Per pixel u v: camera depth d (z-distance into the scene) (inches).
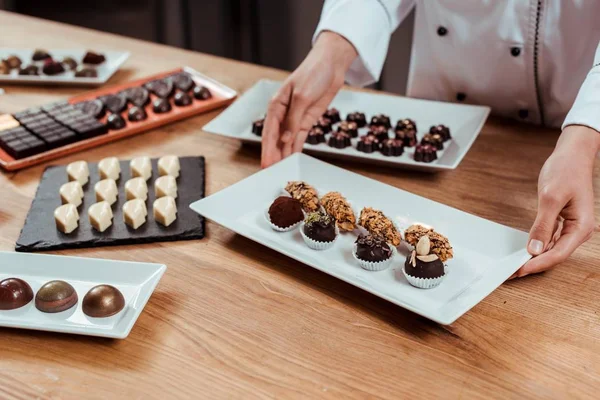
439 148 62.6
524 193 55.6
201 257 48.6
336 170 56.9
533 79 65.8
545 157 60.9
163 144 65.3
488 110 65.8
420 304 42.9
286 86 59.1
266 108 71.1
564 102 65.4
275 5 136.5
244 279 46.3
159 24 144.6
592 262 46.9
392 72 128.3
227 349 40.1
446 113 67.5
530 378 37.7
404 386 37.3
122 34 146.5
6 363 39.4
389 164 60.0
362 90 74.0
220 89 75.5
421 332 41.2
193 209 51.0
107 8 143.6
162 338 41.1
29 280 45.3
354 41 63.2
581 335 40.6
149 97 72.6
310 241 48.4
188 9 141.9
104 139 65.1
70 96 75.9
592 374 37.8
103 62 82.2
